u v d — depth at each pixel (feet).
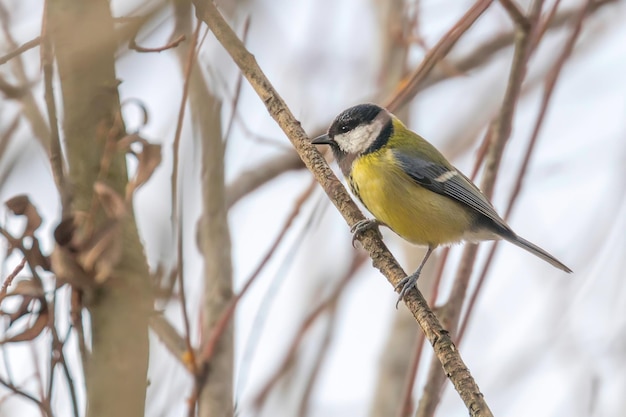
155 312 19.29
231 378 24.07
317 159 23.90
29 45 19.86
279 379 29.99
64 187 18.97
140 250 19.06
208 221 27.30
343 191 23.98
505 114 27.78
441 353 19.16
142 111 20.97
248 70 23.32
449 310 25.89
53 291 19.38
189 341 22.91
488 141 28.63
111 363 17.66
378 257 22.67
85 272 18.11
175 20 22.00
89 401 17.54
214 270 26.58
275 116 23.61
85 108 19.15
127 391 17.49
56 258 18.26
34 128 22.43
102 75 19.19
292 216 26.89
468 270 26.61
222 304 26.09
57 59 18.71
